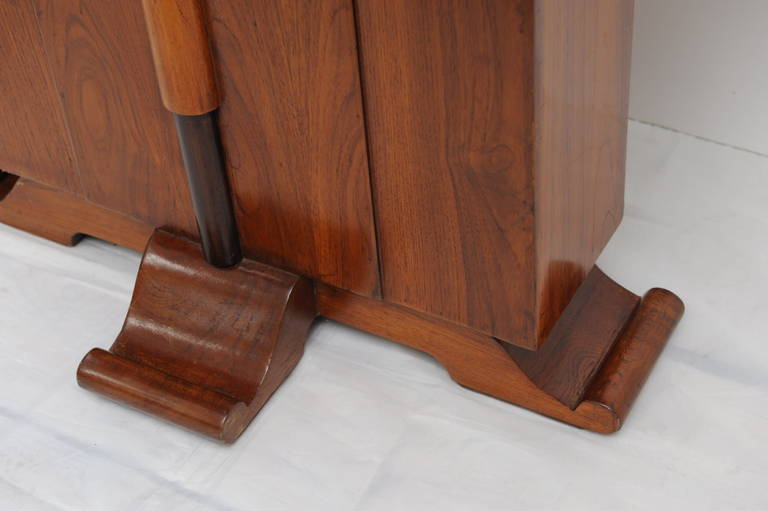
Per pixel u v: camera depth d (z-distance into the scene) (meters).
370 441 1.38
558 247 1.28
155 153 1.42
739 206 1.71
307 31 1.17
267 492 1.33
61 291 1.61
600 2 1.19
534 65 1.06
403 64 1.14
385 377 1.46
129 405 1.41
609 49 1.26
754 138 1.79
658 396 1.42
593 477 1.33
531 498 1.31
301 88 1.22
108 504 1.32
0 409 1.44
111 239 1.63
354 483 1.33
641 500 1.30
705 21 1.72
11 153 1.59
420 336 1.42
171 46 1.21
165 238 1.49
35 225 1.69
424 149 1.19
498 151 1.14
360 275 1.37
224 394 1.38
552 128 1.16
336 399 1.43
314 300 1.47
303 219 1.36
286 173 1.32
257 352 1.40
